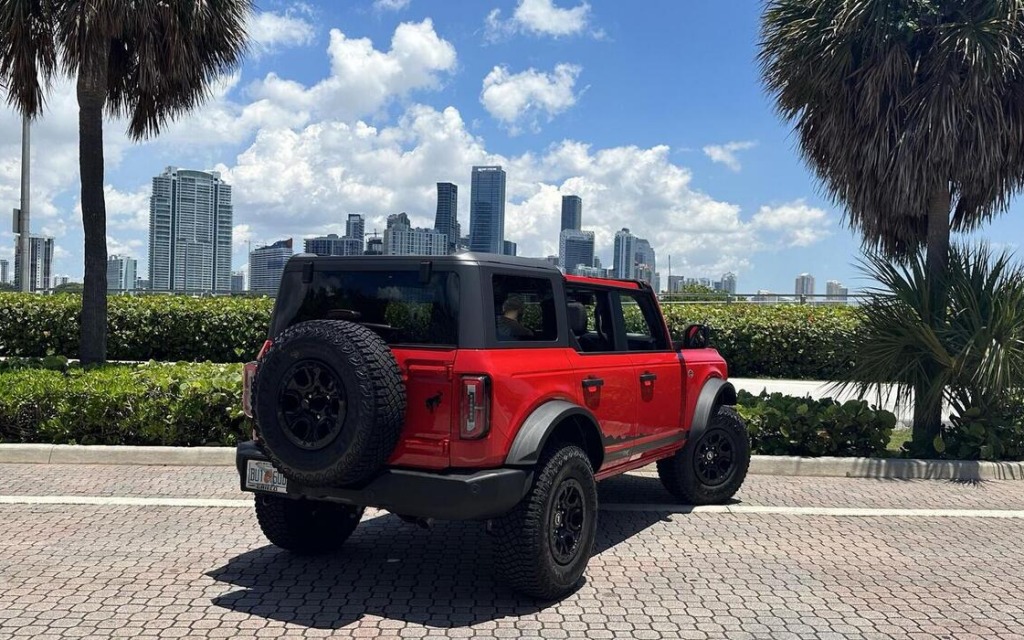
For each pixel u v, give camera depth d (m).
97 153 12.20
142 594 4.84
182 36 11.58
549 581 4.71
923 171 9.47
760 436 9.16
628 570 5.48
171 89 12.41
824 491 7.99
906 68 9.44
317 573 5.32
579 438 5.32
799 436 9.09
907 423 12.16
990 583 5.31
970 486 8.34
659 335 6.76
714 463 7.27
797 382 17.00
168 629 4.31
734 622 4.56
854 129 10.05
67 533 6.05
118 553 5.61
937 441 9.05
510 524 4.61
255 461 5.03
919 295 9.51
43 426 8.68
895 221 10.80
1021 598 5.03
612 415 5.73
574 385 5.25
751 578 5.35
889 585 5.25
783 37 10.21
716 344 17.88
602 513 7.01
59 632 4.24
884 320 9.47
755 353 17.78
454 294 4.62
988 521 6.95
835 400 9.89
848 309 18.25
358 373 4.26
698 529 6.54
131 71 12.66
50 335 18.30
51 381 8.93
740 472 7.37
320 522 5.61
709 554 5.88
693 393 7.00
